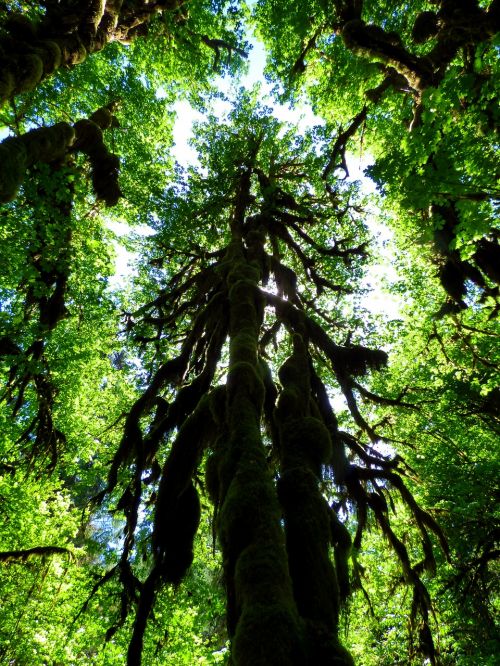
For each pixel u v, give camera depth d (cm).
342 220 1590
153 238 1477
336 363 1077
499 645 1130
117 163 1186
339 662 318
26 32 777
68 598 1243
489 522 1264
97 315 1432
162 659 1090
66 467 1591
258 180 1639
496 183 468
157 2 1075
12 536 1282
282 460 608
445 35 889
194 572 1205
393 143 1576
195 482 1044
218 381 1438
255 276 1000
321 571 436
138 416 916
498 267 929
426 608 880
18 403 1105
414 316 1452
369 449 1018
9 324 944
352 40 988
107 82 1723
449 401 1471
